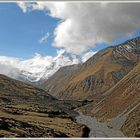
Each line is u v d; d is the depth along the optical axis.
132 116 99.62
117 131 96.81
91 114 158.25
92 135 89.38
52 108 176.88
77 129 94.00
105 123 119.69
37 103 193.88
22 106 150.62
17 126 75.31
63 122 109.50
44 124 95.88
